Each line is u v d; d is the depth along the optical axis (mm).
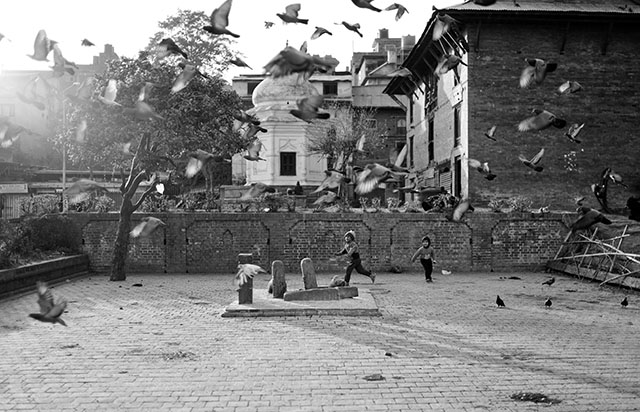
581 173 30750
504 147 30547
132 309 15477
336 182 8500
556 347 11031
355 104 54469
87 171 43625
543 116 7750
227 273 25922
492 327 12992
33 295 18109
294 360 9984
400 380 8797
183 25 42969
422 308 15680
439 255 26406
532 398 7941
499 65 30688
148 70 22984
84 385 8570
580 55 30953
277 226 26328
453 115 33344
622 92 31000
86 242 25969
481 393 8164
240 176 47438
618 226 23734
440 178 35531
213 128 27172
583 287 20578
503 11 29734
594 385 8570
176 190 36125
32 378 8930
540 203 30547
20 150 46781
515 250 26516
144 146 21609
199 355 10344
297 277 24016
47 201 26906
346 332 12359
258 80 53938
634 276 19922
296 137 41969
